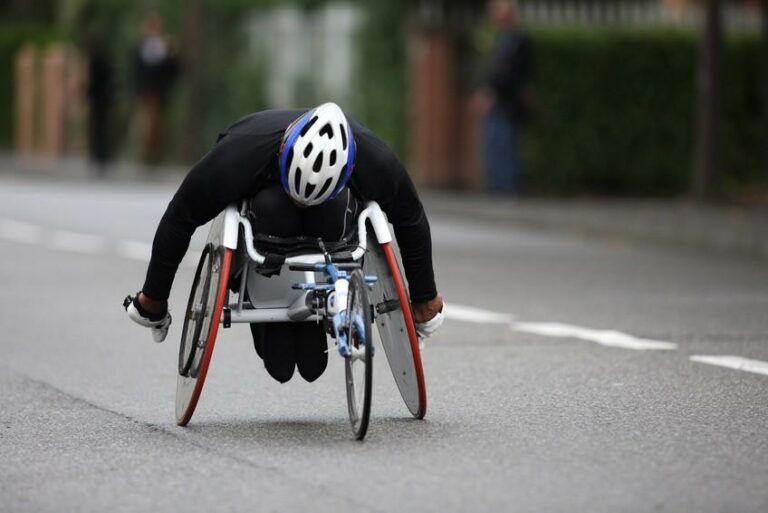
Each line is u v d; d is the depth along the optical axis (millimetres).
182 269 46969
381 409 25828
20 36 121938
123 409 26078
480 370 29766
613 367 30047
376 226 23781
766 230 57156
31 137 116688
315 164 22641
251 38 97375
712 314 38219
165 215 24172
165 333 25625
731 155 77375
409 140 83500
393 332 24500
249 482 20391
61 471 21219
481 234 60219
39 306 39250
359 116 86688
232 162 23344
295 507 19047
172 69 98812
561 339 33875
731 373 29281
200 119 97750
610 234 59062
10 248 52750
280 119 23578
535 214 64062
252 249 23516
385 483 20234
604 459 21594
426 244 24484
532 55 70750
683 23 77062
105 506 19266
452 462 21484
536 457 21781
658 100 75938
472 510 18828
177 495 19750
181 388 24531
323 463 21484
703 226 58875
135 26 105812
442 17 79750
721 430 23656
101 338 34312
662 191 76750
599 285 44406
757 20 80000
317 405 26328
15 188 83188
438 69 79812
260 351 25547
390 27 84375
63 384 28609
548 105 74750
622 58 75312
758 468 21000
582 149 75250
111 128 108562
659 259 52094
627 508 18891
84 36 110250
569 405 26000
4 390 27938
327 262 23453
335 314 23109
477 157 78812
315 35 92125
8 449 22719
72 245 53812
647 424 24203
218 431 24000
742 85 77500
